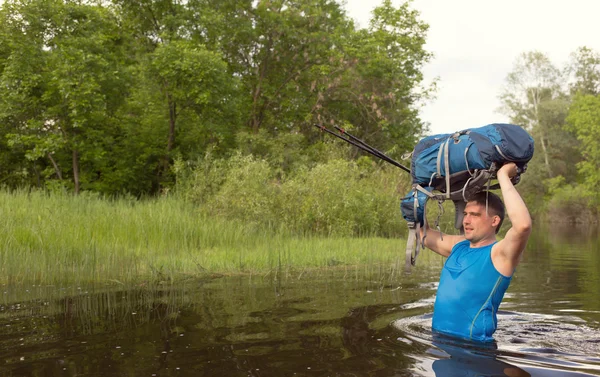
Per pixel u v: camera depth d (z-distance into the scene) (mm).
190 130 20688
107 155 19547
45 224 9008
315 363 2650
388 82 24844
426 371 2523
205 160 15375
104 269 6734
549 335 3406
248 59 23812
